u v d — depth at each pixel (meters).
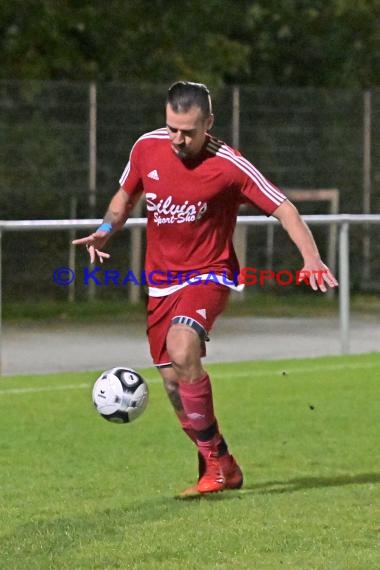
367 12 74.81
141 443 23.78
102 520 17.44
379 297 58.94
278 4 74.12
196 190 17.81
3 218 53.19
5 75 63.22
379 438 24.31
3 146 53.12
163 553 15.66
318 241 58.06
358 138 59.22
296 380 32.31
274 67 75.06
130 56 66.12
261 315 51.81
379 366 35.09
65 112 53.81
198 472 20.88
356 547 15.95
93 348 41.44
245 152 57.38
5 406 28.09
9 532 16.84
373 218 37.19
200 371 18.17
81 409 27.73
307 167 58.47
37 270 52.69
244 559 15.40
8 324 48.75
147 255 18.55
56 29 64.06
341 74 74.56
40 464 21.77
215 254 18.23
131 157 18.38
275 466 21.56
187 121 17.27
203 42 67.88
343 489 19.55
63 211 53.88
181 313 18.06
